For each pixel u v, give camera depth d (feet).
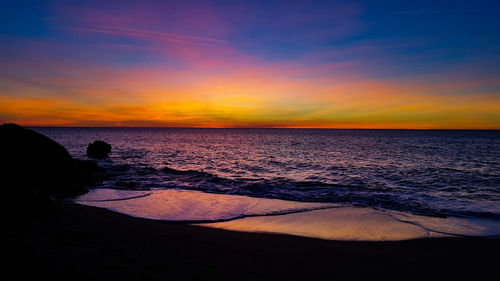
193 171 59.11
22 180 36.24
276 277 14.34
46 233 18.71
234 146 158.51
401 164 75.61
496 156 98.53
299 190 41.14
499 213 29.19
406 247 19.81
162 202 33.24
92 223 22.76
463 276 15.29
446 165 73.51
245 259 16.70
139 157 94.68
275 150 128.47
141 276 13.08
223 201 34.12
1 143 40.06
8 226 19.42
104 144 97.86
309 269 15.62
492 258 17.88
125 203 32.50
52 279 12.16
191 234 21.63
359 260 17.24
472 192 40.93
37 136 44.39
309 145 169.48
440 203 33.86
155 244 18.42
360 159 88.69
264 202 33.83
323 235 22.40
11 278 11.94
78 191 37.86
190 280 13.12
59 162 43.04
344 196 37.19
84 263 14.15
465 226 25.12
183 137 305.32
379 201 34.50
